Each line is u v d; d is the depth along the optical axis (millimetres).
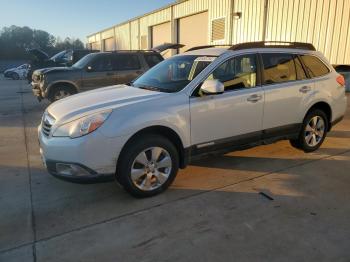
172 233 3182
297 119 5148
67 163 3527
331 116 5605
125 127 3580
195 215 3510
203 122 4152
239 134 4531
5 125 8086
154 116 3754
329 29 10469
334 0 10227
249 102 4504
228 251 2898
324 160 5164
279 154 5434
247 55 4621
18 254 2889
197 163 5023
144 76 5086
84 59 10484
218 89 3932
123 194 4012
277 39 12406
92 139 3457
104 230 3244
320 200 3836
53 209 3666
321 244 2988
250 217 3457
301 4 11312
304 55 5301
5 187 4242
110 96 4164
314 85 5262
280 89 4824
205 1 16500
